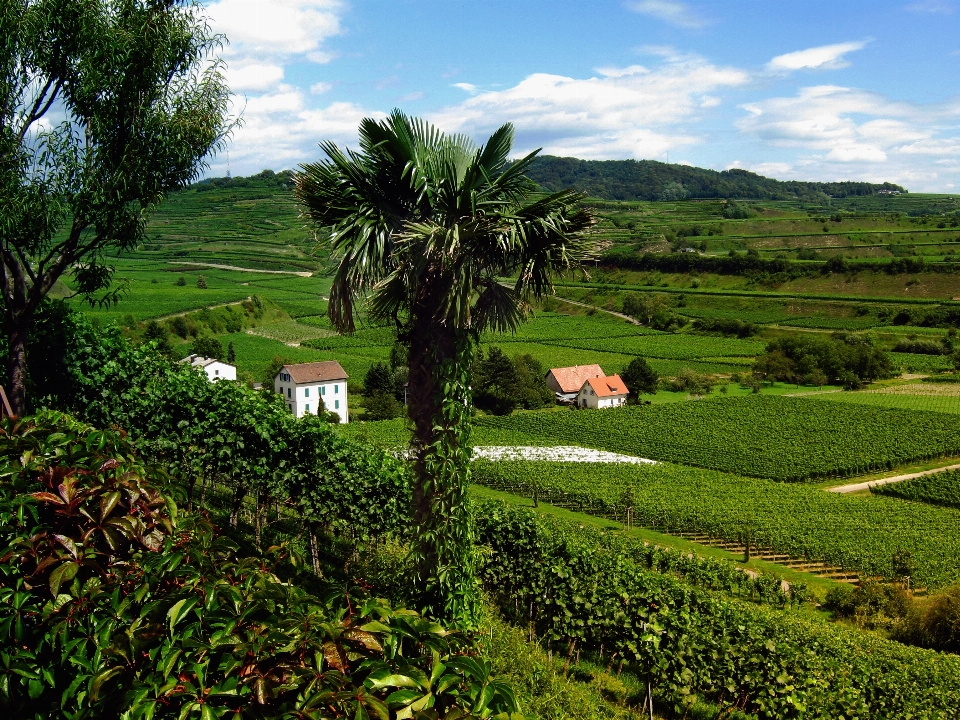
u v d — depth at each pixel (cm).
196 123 1343
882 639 2344
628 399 9638
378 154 878
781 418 8400
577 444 7406
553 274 916
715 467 6712
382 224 869
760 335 13462
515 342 12975
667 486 5609
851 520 4847
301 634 364
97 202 1277
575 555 1652
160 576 407
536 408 9194
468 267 874
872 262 16025
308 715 335
